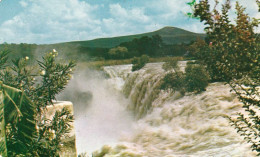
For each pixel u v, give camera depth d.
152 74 16.62
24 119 2.62
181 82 11.72
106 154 6.48
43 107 3.79
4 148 2.33
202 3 4.42
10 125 2.65
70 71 3.98
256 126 3.69
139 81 17.44
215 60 4.47
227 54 4.45
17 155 2.64
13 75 3.55
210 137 6.36
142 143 7.52
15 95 2.55
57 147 3.41
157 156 6.07
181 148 6.42
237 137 5.79
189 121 8.45
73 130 4.41
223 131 6.49
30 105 2.64
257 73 4.04
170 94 12.19
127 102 18.53
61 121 3.61
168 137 7.65
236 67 4.27
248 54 4.30
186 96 11.05
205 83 10.93
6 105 2.47
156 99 13.43
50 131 3.60
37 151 3.17
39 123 3.53
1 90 2.48
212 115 7.97
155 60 25.38
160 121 9.74
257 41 4.55
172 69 14.72
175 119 9.17
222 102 8.64
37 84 3.79
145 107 14.87
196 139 6.76
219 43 4.54
